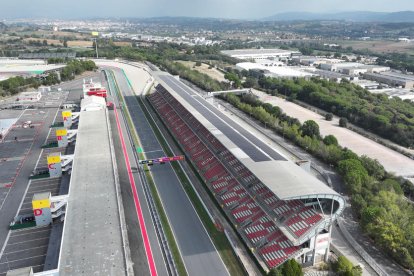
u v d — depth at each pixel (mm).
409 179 110188
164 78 196500
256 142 99250
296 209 74000
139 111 171250
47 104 179500
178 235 78375
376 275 67500
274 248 70625
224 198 90562
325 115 176375
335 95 199875
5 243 75000
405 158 127875
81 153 100625
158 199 92312
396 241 70250
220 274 67188
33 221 82062
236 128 113125
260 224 77438
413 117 168875
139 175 105125
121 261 59406
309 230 67375
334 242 77250
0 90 195875
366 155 122250
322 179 106188
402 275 67750
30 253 71875
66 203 78750
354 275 63906
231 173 97125
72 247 62500
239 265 69688
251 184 89000
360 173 97625
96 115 136625
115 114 164750
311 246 68812
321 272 68125
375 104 191375
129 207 88375
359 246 75250
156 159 107000
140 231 79188
